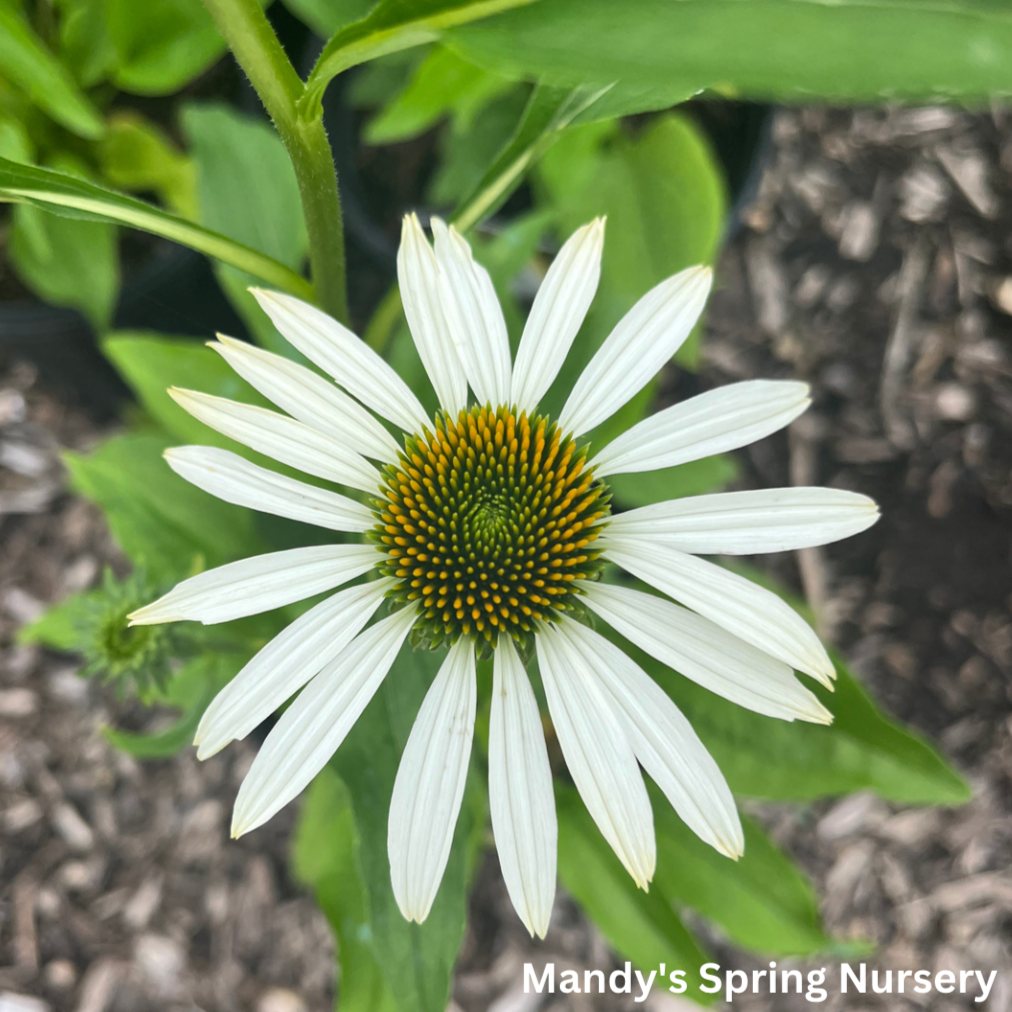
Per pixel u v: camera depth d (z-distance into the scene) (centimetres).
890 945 31
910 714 32
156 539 18
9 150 20
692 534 13
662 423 13
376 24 9
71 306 26
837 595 33
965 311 35
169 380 19
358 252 29
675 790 12
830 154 36
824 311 35
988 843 32
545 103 13
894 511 33
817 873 31
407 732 13
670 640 13
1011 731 32
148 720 31
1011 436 34
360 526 13
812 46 6
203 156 20
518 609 14
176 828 31
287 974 30
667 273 23
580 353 17
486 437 14
